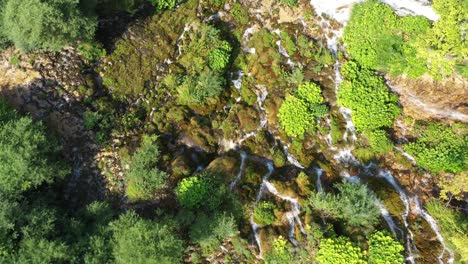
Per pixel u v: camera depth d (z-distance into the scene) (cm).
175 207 1645
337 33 1859
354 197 1562
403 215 1616
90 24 1709
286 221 1625
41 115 1703
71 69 1780
